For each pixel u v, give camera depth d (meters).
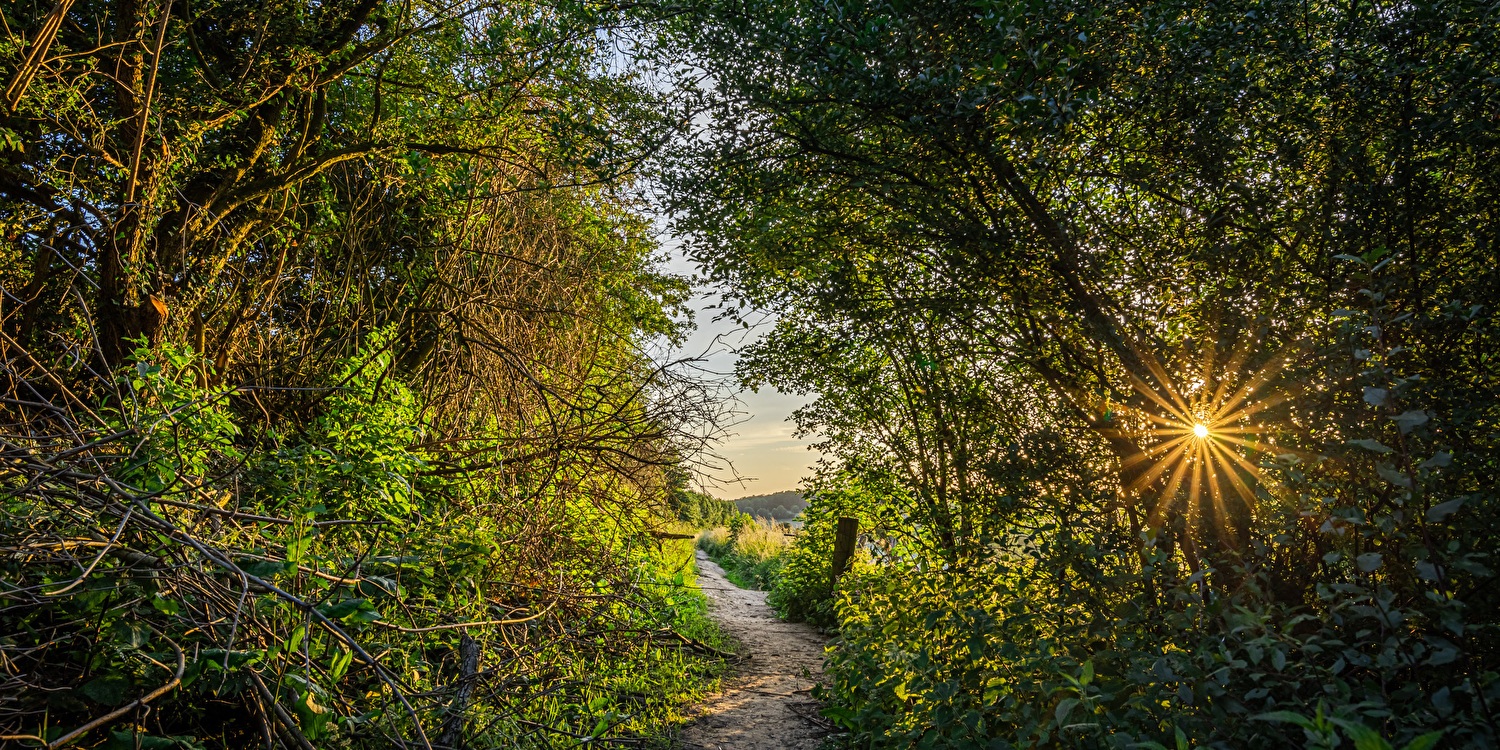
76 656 2.98
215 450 4.46
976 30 4.49
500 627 4.85
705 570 21.28
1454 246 3.67
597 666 5.63
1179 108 4.37
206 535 3.69
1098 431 4.64
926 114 4.60
